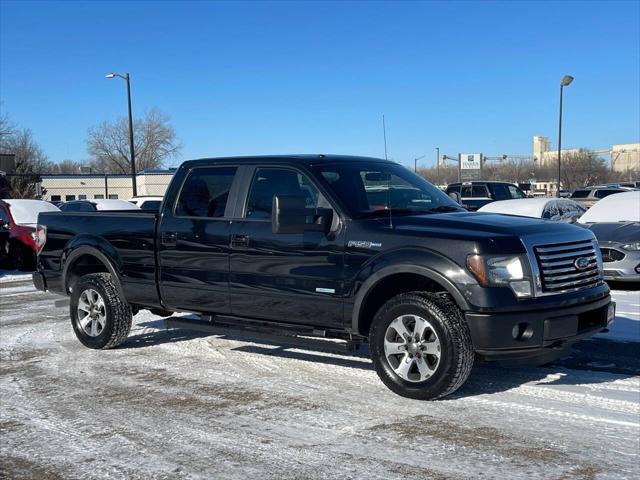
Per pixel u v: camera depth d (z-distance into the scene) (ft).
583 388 19.15
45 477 14.08
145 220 23.54
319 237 19.49
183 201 22.80
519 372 20.92
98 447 15.62
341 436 15.83
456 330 17.30
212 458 14.76
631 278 36.70
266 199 21.03
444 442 15.28
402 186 21.59
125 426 16.96
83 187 178.91
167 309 23.43
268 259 20.42
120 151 233.55
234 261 21.13
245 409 17.99
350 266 18.90
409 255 17.90
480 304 16.98
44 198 174.81
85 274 26.71
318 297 19.53
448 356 17.35
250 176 21.54
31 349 25.67
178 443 15.71
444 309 17.54
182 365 22.76
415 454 14.65
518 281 17.15
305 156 21.39
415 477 13.48
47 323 31.07
